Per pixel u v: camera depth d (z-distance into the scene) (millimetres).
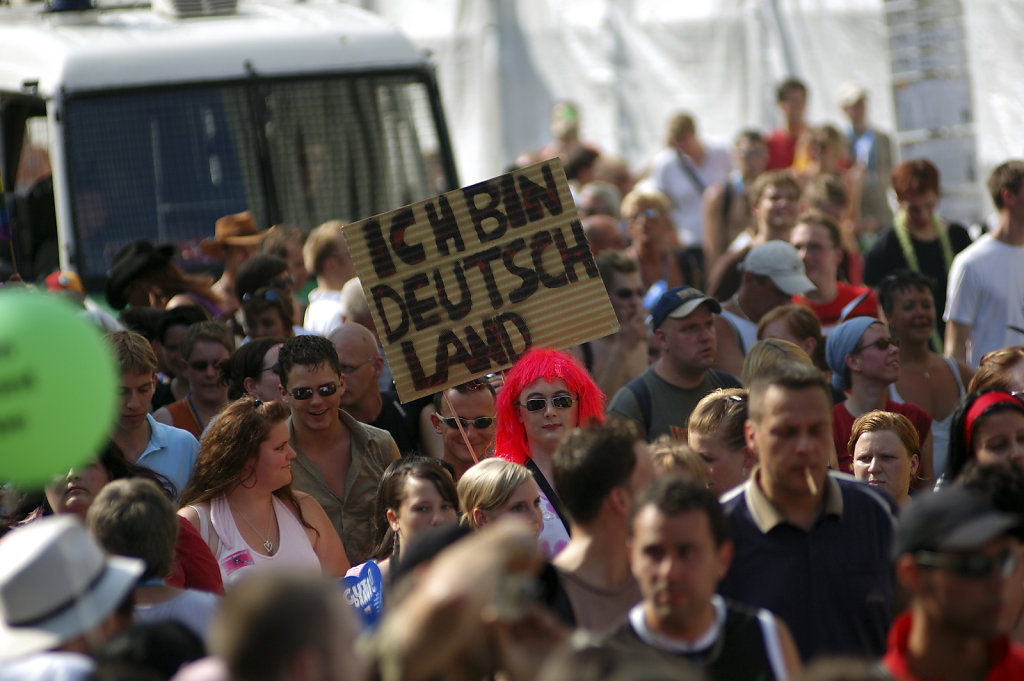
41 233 35094
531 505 17328
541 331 21094
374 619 18281
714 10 56406
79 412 12992
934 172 32406
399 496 18203
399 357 21000
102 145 33875
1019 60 50188
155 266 30516
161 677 11914
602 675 10297
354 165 35375
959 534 11406
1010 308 28609
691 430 18812
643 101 57000
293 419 22172
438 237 21109
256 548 19078
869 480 19484
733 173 46281
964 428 17703
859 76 55281
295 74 35094
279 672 9406
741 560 14953
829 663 10102
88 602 12781
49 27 36125
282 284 27609
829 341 23562
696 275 37969
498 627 10445
